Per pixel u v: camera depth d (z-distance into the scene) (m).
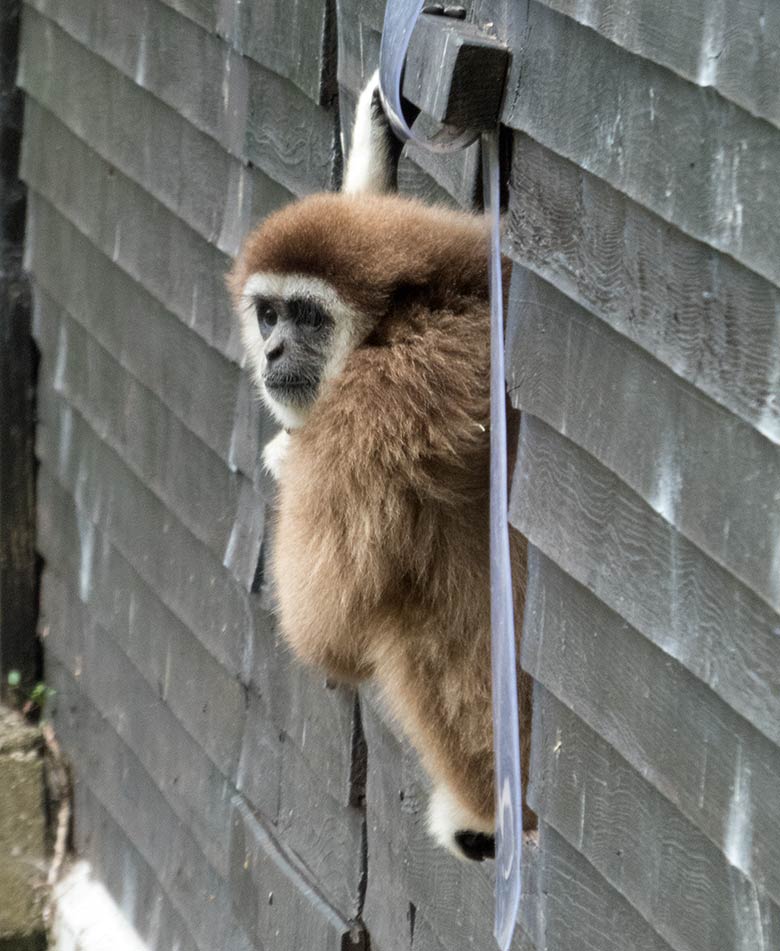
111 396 10.91
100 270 10.91
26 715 12.95
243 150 8.26
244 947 9.14
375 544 5.52
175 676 10.16
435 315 5.57
